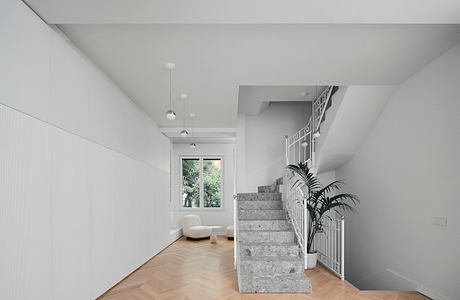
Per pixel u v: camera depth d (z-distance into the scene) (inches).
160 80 190.1
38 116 115.5
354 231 270.1
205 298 165.8
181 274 214.7
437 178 167.8
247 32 136.6
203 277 206.8
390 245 213.6
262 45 148.5
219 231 419.5
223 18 116.7
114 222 186.5
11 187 100.6
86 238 150.6
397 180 206.2
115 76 182.7
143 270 226.5
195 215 409.7
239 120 351.3
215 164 438.6
